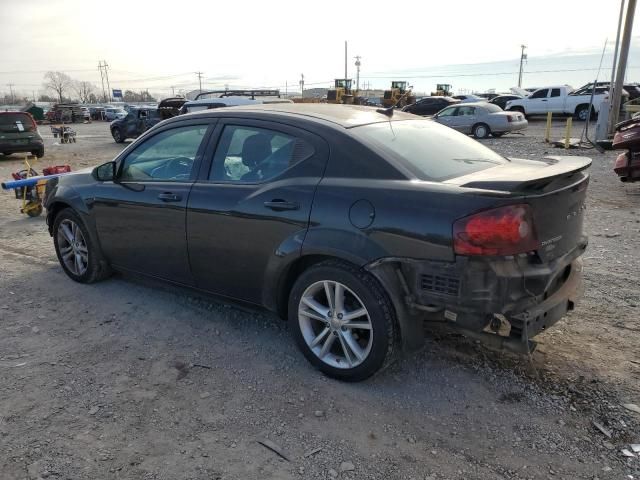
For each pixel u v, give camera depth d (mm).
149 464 2670
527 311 2898
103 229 4660
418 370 3494
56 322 4285
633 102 22531
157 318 4332
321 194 3246
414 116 4230
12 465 2652
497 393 3244
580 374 3422
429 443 2820
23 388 3332
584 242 3488
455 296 2848
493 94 55969
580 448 2766
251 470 2631
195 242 3908
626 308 4371
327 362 3395
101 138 28188
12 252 6234
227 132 3869
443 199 2861
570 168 3053
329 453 2748
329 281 3264
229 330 4113
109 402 3186
